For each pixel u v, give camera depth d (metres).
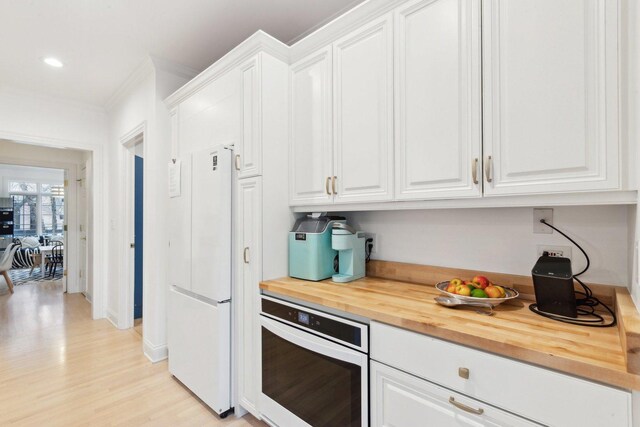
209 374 1.89
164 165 2.62
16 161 4.42
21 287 5.32
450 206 1.29
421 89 1.33
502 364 0.90
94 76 2.87
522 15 1.09
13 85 3.04
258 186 1.73
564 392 0.80
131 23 2.10
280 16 2.04
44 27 2.13
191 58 2.56
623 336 0.78
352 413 1.27
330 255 1.81
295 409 1.50
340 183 1.62
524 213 1.38
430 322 1.06
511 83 1.11
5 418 1.85
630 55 0.91
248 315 1.79
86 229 4.45
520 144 1.09
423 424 1.06
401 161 1.40
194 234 2.02
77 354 2.71
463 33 1.22
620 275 1.17
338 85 1.63
